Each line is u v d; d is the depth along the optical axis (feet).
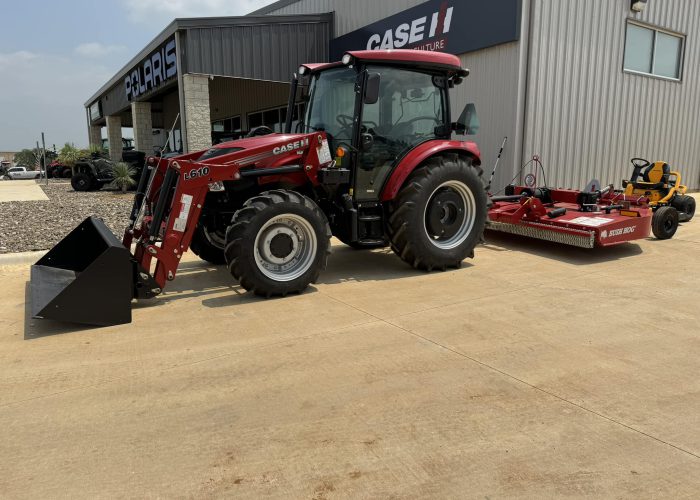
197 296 15.35
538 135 29.09
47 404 9.05
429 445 7.74
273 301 14.75
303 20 37.81
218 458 7.50
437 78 17.83
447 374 10.02
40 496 6.70
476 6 28.96
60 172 87.71
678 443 7.72
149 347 11.50
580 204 23.13
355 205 16.84
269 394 9.33
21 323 13.12
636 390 9.34
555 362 10.52
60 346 11.60
